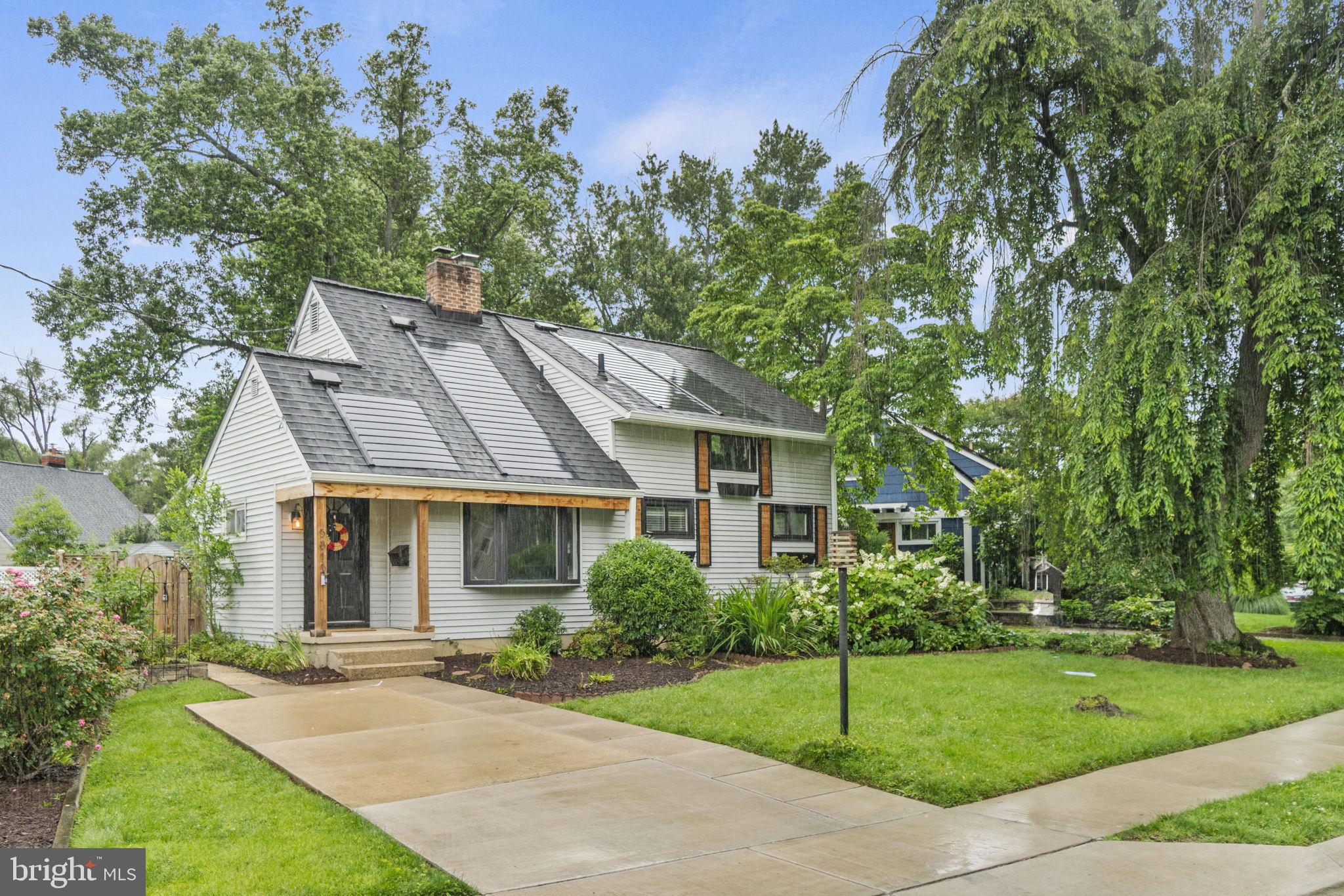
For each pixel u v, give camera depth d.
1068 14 12.27
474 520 14.60
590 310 37.12
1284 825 5.56
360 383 14.95
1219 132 12.04
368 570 14.24
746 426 19.03
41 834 5.34
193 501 14.88
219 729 8.23
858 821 5.66
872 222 15.30
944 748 7.30
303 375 14.42
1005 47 13.06
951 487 23.22
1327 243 12.16
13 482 30.58
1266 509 15.12
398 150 30.92
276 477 13.62
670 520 17.89
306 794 6.10
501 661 12.02
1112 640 14.75
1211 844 5.29
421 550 13.59
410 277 27.38
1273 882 4.62
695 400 19.11
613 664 12.85
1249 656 13.41
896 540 30.14
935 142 13.98
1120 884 4.57
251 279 26.25
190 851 4.84
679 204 37.75
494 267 31.08
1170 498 12.23
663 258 36.28
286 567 13.40
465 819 5.50
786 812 5.82
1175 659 13.57
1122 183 13.24
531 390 17.66
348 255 26.11
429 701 9.76
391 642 13.01
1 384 52.03
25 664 6.50
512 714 9.16
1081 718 8.60
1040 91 13.64
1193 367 12.19
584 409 17.50
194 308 27.19
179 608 15.23
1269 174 11.96
